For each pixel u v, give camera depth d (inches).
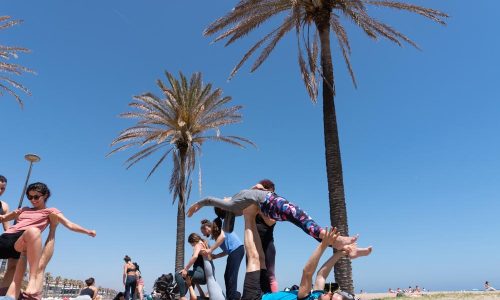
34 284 151.5
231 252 209.9
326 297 133.0
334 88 547.5
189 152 841.5
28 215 163.2
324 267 145.9
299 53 582.2
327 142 524.4
